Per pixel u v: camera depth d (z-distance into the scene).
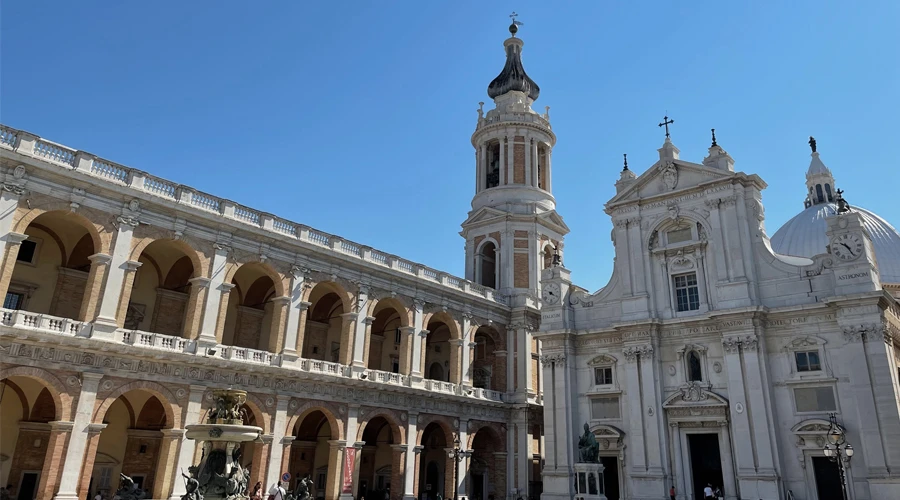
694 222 48.19
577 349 51.00
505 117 68.31
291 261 43.88
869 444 37.41
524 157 67.25
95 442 32.97
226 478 23.12
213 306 39.31
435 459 59.12
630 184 52.78
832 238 41.94
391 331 59.19
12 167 32.56
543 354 51.38
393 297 49.91
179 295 44.38
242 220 42.00
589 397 49.09
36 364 31.72
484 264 65.88
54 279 39.06
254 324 48.22
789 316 42.59
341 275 46.66
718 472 42.94
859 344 39.22
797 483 39.69
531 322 60.31
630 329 47.69
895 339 42.94
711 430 43.28
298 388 42.06
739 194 46.66
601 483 42.78
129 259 36.22
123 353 34.50
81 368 33.22
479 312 57.25
